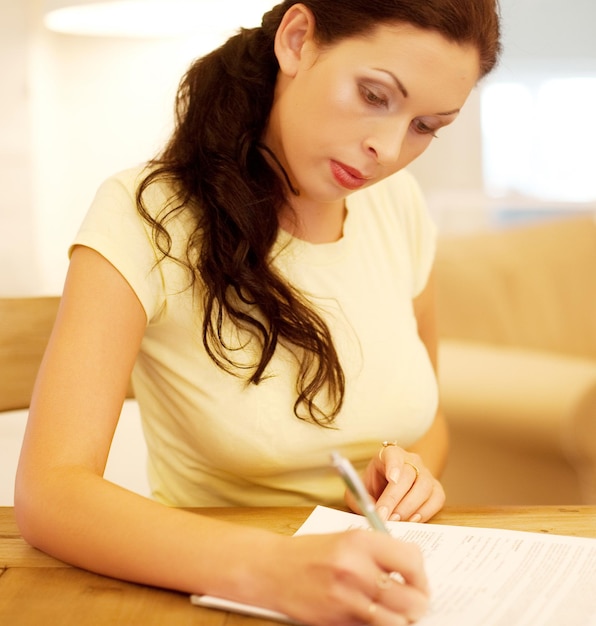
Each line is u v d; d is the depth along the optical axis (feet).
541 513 3.27
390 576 2.57
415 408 4.07
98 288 3.42
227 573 2.56
